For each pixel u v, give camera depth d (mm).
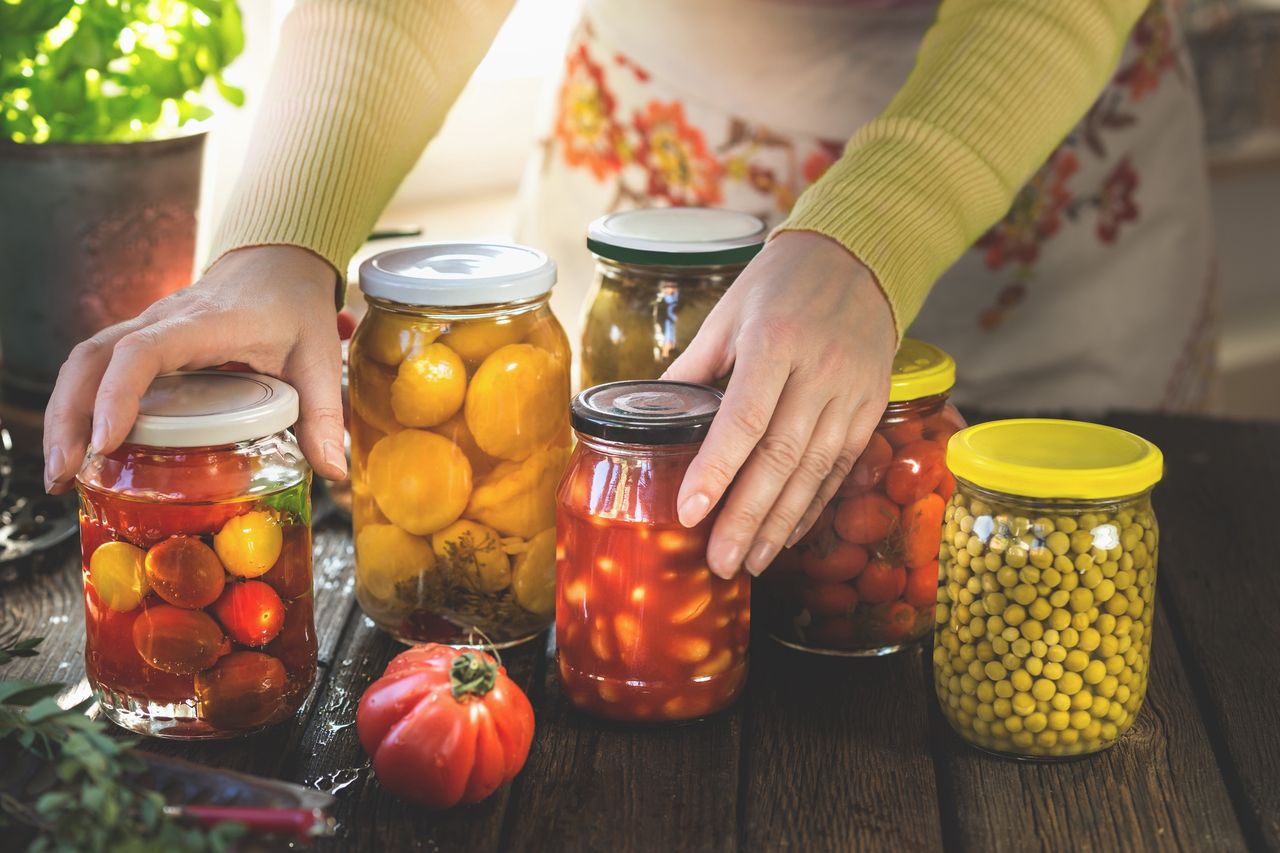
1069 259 1523
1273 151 2320
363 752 852
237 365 880
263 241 926
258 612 815
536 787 813
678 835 772
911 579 938
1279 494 1194
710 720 885
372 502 925
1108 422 1346
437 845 765
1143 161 1511
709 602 845
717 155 1440
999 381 1572
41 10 1211
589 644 857
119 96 1295
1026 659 806
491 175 2051
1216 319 1646
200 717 830
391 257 936
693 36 1406
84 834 663
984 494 812
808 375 836
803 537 925
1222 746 863
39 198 1252
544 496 924
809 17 1378
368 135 977
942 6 1058
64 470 795
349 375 932
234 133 1744
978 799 801
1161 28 1485
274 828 674
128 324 837
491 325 894
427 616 934
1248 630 985
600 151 1496
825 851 760
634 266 982
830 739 865
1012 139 978
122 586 799
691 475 797
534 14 2020
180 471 788
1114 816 787
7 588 1043
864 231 903
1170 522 1146
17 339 1334
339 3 992
